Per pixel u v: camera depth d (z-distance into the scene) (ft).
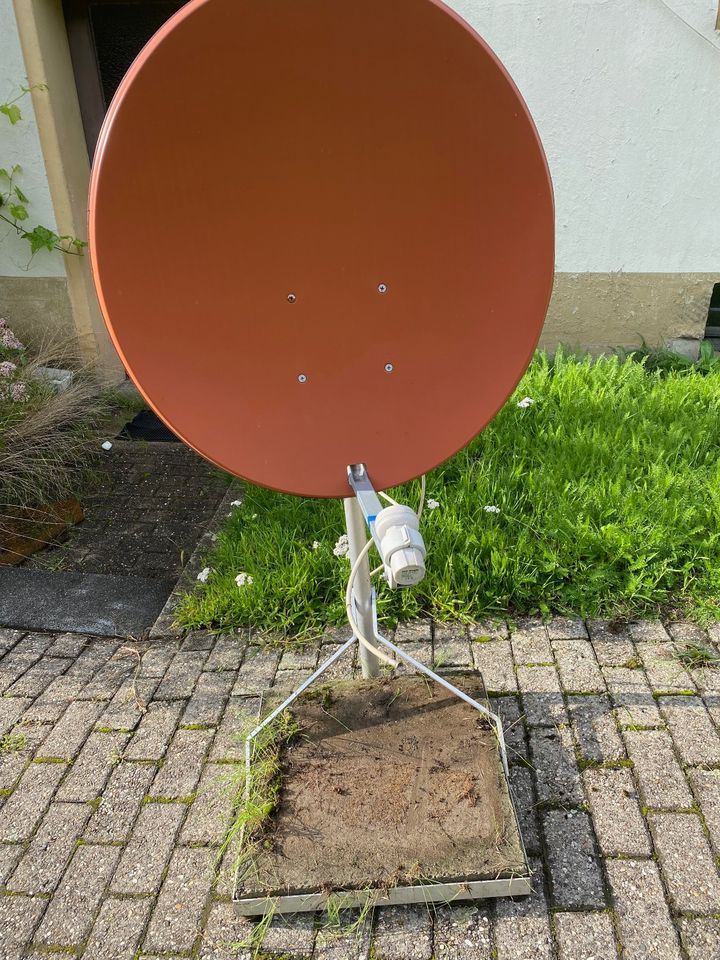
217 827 5.21
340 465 4.37
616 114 11.73
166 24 3.26
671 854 4.83
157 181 3.54
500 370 4.35
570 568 7.36
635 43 11.21
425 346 4.38
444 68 3.66
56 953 4.51
